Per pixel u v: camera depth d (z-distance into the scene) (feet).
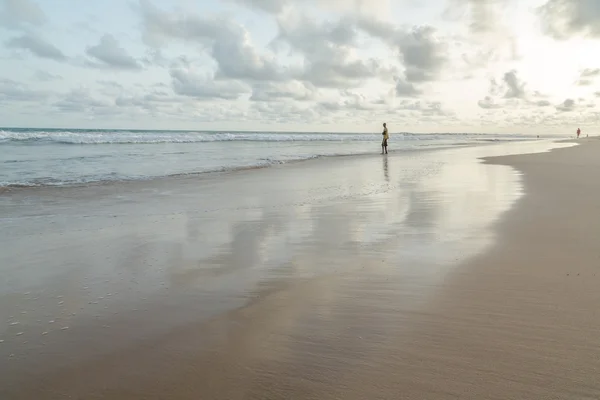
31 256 15.72
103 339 9.05
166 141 128.98
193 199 29.60
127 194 32.07
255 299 11.18
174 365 7.93
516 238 16.69
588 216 20.65
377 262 14.23
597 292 10.90
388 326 9.33
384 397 6.74
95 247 16.96
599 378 7.09
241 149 102.27
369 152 95.14
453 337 8.71
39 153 70.13
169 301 11.16
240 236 18.56
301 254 15.52
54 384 7.42
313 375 7.46
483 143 172.45
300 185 37.19
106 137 112.57
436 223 20.17
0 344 8.88
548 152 88.58
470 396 6.70
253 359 8.06
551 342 8.38
